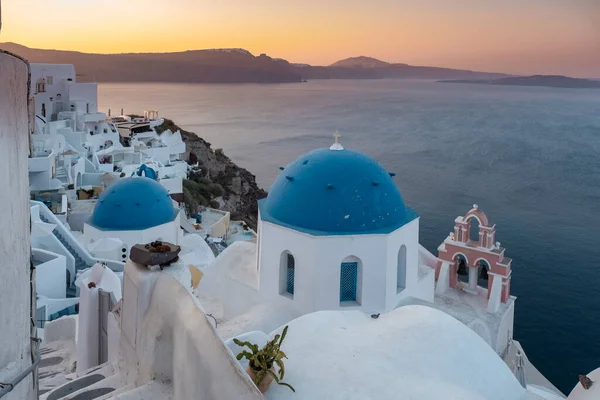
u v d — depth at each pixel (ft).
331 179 50.62
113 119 243.81
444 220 244.22
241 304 54.80
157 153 201.98
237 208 236.43
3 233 17.94
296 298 50.03
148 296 26.96
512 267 172.96
